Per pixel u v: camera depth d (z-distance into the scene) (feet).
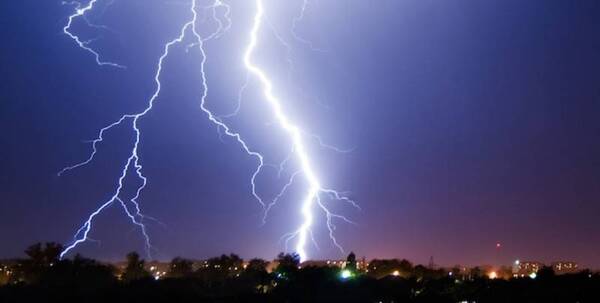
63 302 95.50
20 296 98.07
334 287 123.24
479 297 128.67
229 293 113.50
